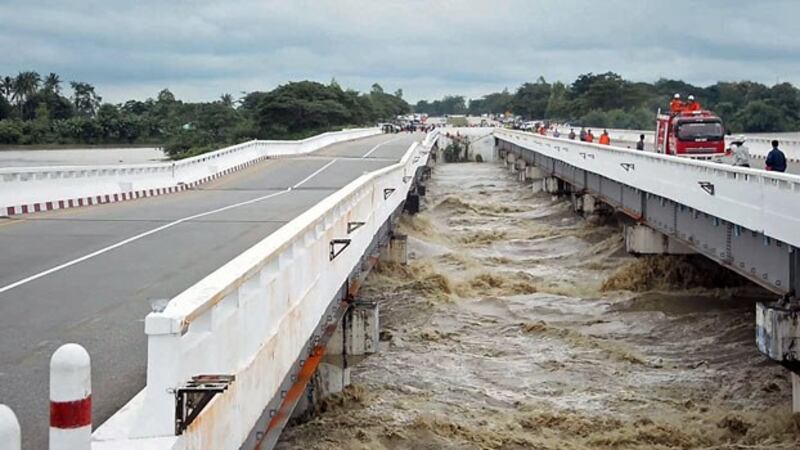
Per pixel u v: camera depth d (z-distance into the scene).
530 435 14.68
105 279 14.45
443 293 25.31
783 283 16.14
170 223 23.03
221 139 106.00
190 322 5.81
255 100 130.25
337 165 51.78
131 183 33.16
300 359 10.34
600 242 33.91
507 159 83.00
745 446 14.12
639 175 26.69
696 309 23.53
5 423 3.66
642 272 26.58
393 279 26.44
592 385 17.41
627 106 141.62
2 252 17.55
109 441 5.37
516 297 25.70
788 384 16.86
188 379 5.91
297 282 9.85
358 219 16.59
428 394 16.61
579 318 23.33
